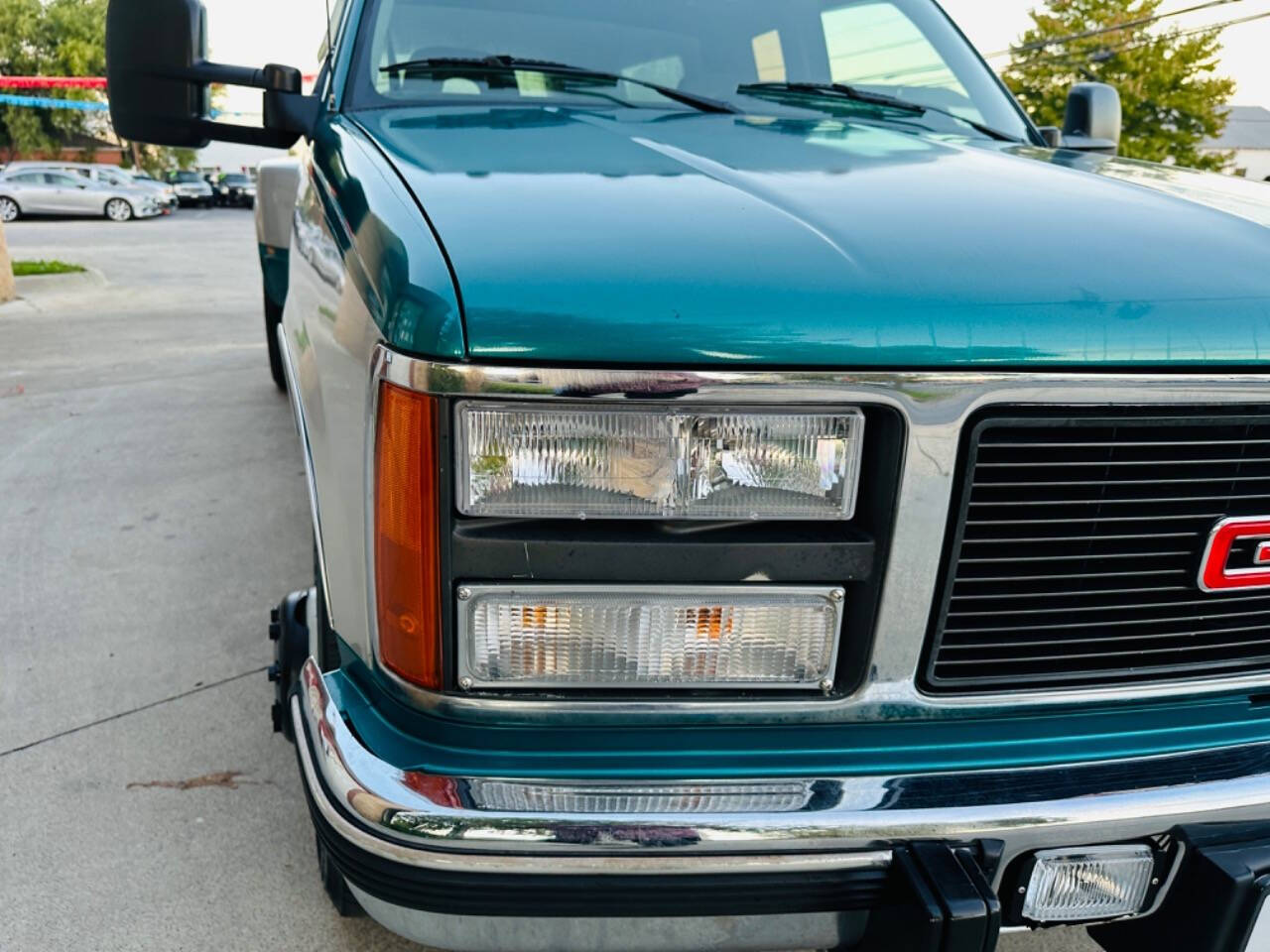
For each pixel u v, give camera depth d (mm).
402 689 1244
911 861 1188
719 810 1174
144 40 2096
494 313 1119
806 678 1253
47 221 23234
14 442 4492
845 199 1461
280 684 1806
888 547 1216
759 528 1210
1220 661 1404
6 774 2211
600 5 2404
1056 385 1195
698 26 2420
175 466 4168
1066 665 1352
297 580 3146
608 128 1926
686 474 1162
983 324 1181
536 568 1177
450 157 1627
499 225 1277
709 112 2201
